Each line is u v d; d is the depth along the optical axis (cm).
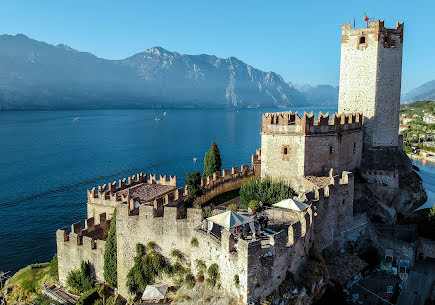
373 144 6669
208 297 3525
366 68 6562
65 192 11412
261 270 3228
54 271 5450
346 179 5094
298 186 5519
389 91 6612
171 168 15512
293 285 3509
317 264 3906
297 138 5459
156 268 4172
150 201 5697
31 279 5541
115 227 4622
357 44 6625
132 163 16562
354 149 6316
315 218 4431
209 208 4772
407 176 6581
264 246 3441
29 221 8869
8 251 7219
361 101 6688
